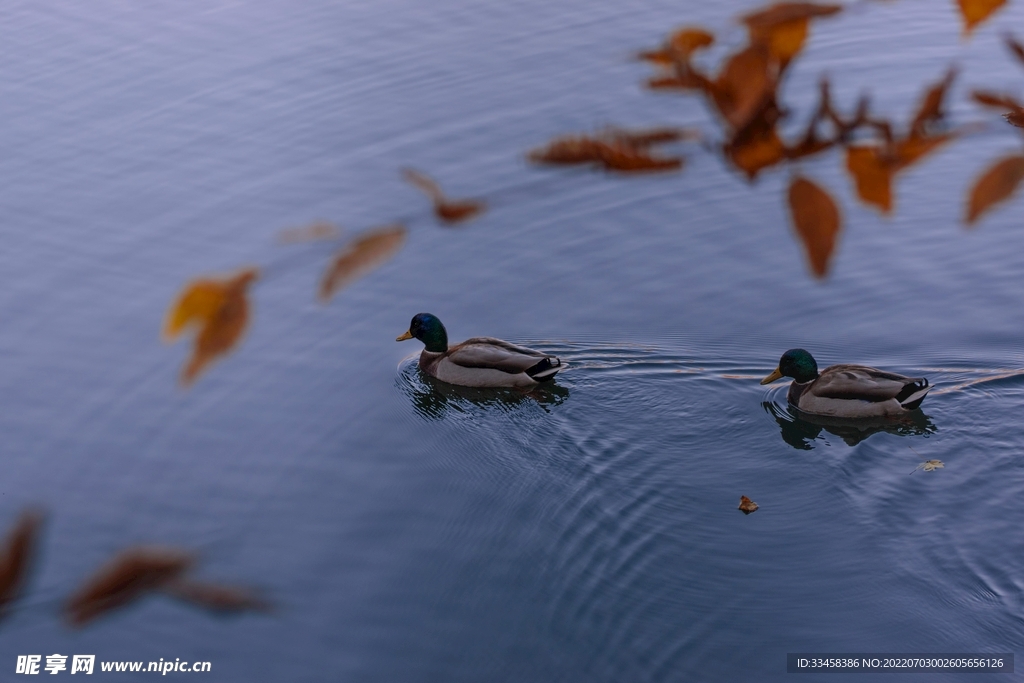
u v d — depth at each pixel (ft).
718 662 36.01
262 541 42.93
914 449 47.42
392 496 45.80
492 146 68.54
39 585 39.91
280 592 39.96
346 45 82.33
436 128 70.85
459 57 79.71
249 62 80.33
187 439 49.21
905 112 68.44
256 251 60.49
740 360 53.88
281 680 36.45
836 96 72.08
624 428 50.26
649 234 62.85
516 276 60.39
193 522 44.01
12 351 54.34
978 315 55.93
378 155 68.39
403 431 50.37
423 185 6.72
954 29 81.92
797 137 6.13
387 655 37.27
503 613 38.93
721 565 40.68
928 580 39.37
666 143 6.20
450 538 43.09
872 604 38.40
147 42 84.02
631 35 80.94
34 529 5.22
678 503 44.45
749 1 85.25
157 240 61.72
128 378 52.70
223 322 5.64
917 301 57.16
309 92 75.87
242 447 48.75
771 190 65.72
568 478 46.70
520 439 49.78
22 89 77.51
